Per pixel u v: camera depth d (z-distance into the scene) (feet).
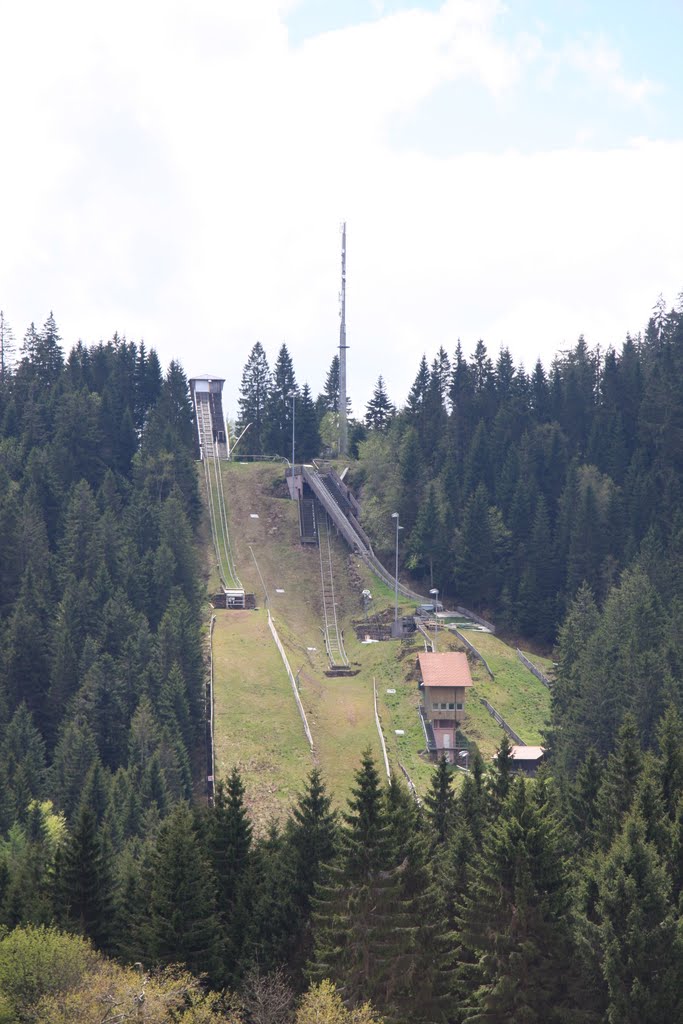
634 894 229.04
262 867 268.82
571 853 282.77
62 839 334.65
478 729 467.11
